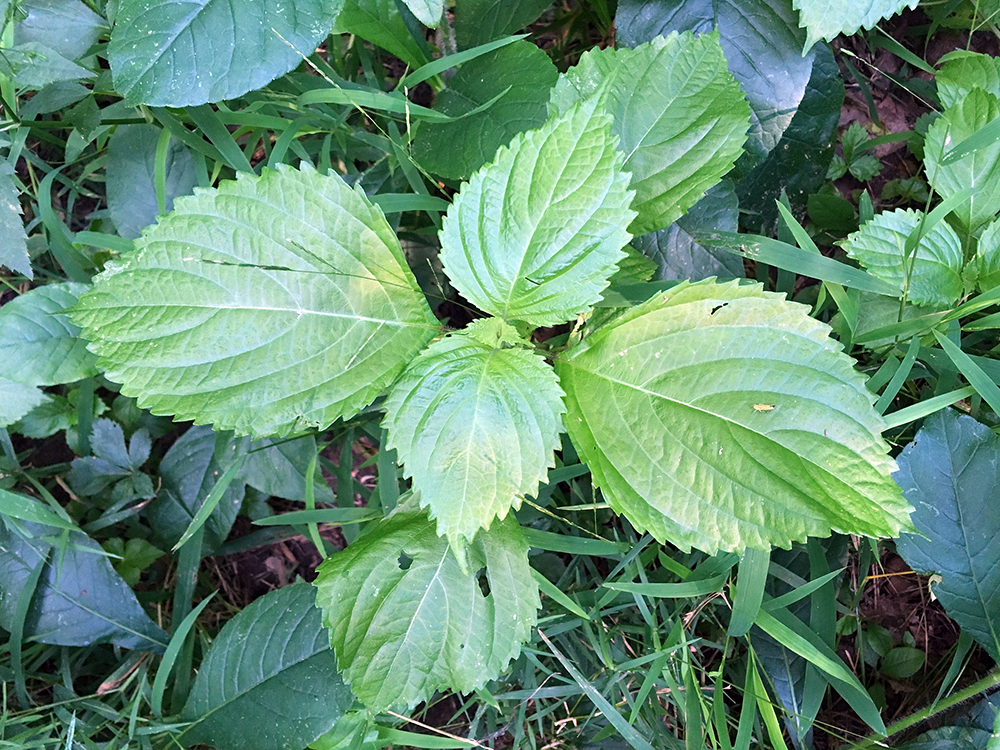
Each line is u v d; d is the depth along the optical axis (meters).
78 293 0.31
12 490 0.35
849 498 0.22
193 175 0.34
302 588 0.32
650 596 0.31
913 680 0.33
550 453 0.23
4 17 0.30
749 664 0.30
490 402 0.23
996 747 0.25
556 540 0.30
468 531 0.23
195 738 0.31
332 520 0.32
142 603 0.36
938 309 0.30
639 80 0.27
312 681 0.30
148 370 0.24
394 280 0.26
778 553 0.32
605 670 0.32
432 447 0.23
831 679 0.30
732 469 0.23
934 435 0.29
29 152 0.34
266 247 0.25
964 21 0.36
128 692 0.35
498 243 0.24
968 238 0.31
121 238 0.32
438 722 0.34
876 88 0.38
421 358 0.24
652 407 0.24
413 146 0.32
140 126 0.34
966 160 0.31
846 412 0.23
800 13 0.29
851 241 0.30
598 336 0.25
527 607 0.27
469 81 0.32
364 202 0.25
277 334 0.25
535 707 0.33
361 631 0.26
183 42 0.27
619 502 0.24
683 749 0.31
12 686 0.35
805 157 0.34
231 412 0.25
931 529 0.29
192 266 0.24
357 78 0.37
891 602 0.34
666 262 0.32
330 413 0.25
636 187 0.28
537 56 0.30
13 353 0.30
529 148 0.23
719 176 0.27
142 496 0.35
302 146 0.34
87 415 0.35
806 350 0.23
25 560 0.33
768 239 0.30
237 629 0.32
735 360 0.23
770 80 0.31
